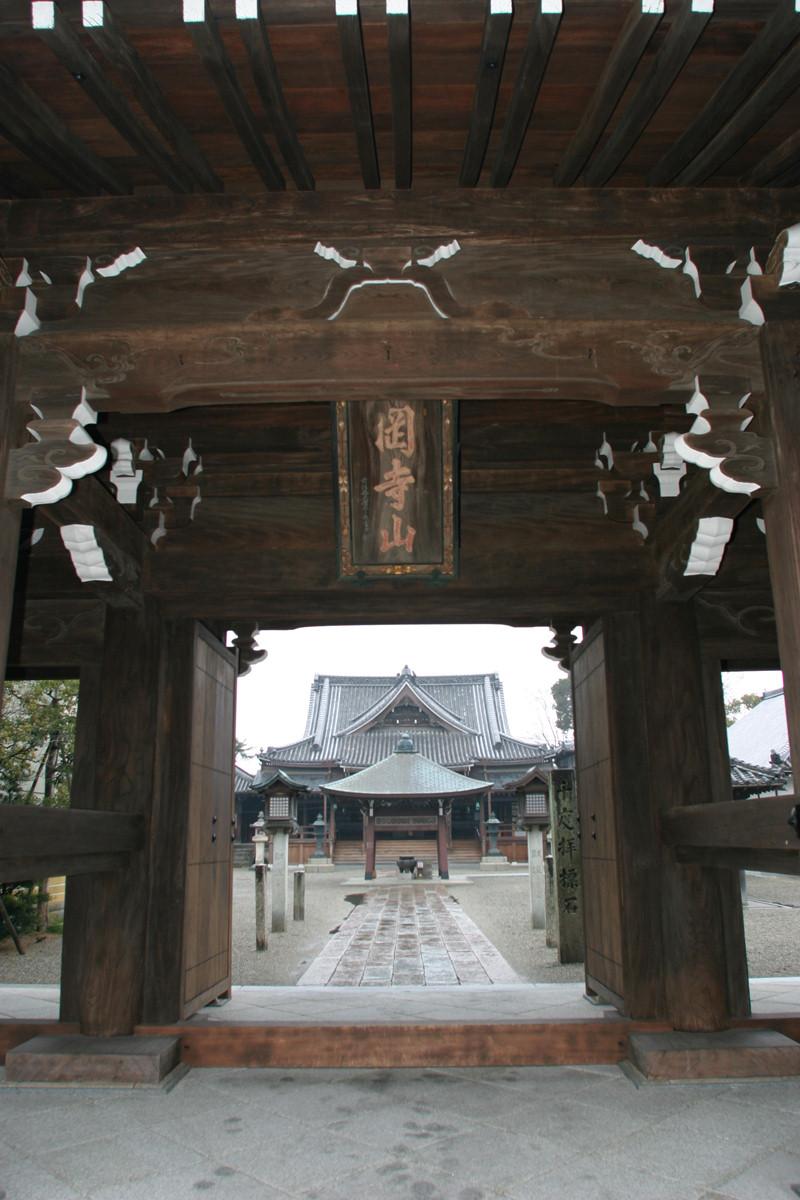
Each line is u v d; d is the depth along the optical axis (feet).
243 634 24.81
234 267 13.56
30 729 47.34
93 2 9.91
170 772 19.53
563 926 35.29
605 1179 11.89
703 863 17.69
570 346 13.25
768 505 13.03
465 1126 13.98
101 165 13.25
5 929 43.57
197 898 20.13
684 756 19.01
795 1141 13.19
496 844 125.70
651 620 19.86
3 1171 12.32
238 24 10.18
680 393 13.47
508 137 12.44
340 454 18.63
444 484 18.92
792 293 13.17
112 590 18.62
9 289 13.07
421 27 11.03
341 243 13.73
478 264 13.55
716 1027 17.54
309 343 13.16
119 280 13.44
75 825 14.93
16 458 12.55
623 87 11.40
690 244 13.88
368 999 21.95
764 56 10.84
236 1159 12.71
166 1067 16.58
